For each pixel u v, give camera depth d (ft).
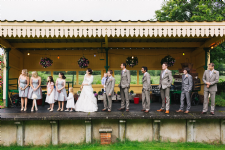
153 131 20.34
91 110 22.07
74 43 31.96
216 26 21.63
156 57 35.83
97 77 36.04
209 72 20.57
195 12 42.57
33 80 23.06
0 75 28.45
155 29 21.80
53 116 19.35
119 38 28.66
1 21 21.27
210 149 18.01
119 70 36.01
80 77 36.22
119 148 17.94
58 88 23.00
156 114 20.24
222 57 43.09
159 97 31.53
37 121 20.25
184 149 17.84
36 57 35.68
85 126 20.25
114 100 32.78
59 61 35.88
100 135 19.54
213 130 20.52
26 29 21.54
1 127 20.02
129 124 20.44
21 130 19.76
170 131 20.45
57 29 21.65
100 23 21.74
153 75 36.01
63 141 20.20
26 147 19.39
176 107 25.61
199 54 32.22
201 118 19.30
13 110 23.47
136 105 27.96
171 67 35.76
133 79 36.06
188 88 21.20
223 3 42.14
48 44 32.07
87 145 19.33
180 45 31.83
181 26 21.77
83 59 33.22
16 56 32.76
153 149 17.62
